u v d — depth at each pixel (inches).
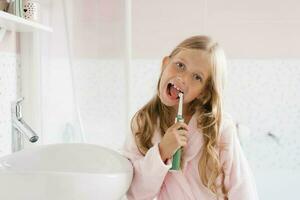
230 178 35.6
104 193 29.6
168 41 75.3
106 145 53.4
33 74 50.3
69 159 38.9
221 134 36.5
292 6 73.1
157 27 75.2
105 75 53.3
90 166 37.8
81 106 53.9
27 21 40.2
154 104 40.1
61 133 54.0
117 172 32.1
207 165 35.4
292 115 79.4
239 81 78.5
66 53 53.7
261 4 73.5
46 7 53.0
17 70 49.2
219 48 36.8
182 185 36.0
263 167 80.1
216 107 36.2
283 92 78.7
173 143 34.1
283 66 77.3
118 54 52.7
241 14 73.7
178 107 37.0
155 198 37.7
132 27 76.0
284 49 74.6
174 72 36.4
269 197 75.1
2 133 44.1
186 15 74.2
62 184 27.8
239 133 74.3
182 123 35.1
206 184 35.5
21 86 50.4
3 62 44.8
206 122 36.3
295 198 74.7
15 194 28.2
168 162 34.7
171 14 74.5
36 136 38.6
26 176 27.8
